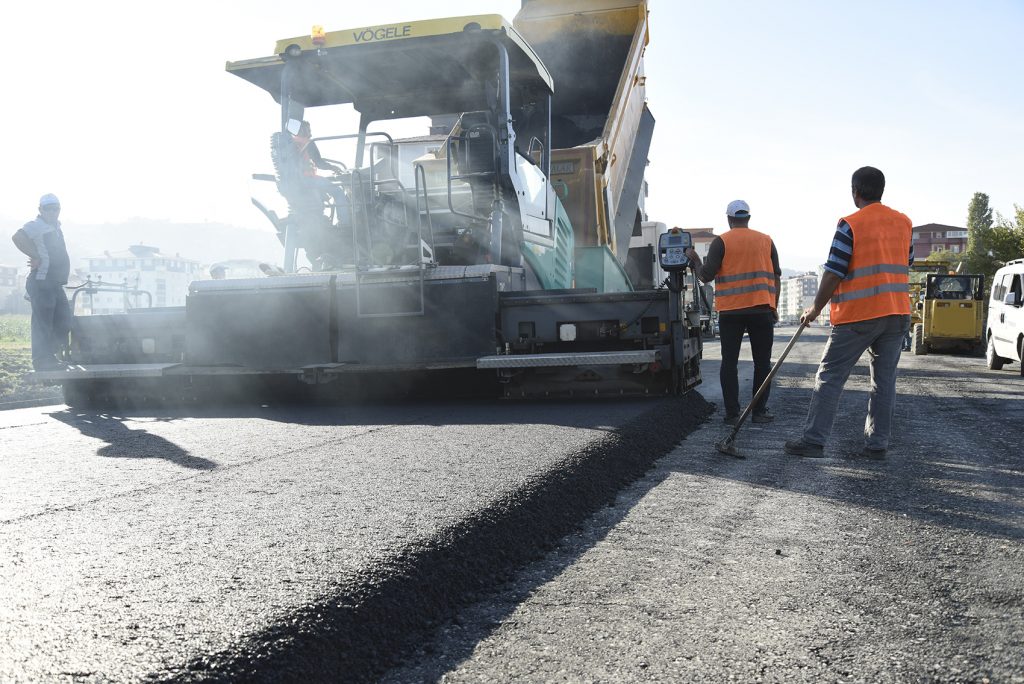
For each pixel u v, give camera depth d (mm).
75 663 1490
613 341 5973
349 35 6109
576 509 3121
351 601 1870
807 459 4352
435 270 5926
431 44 6051
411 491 2949
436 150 7102
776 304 5789
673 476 3908
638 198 10578
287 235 6551
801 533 2881
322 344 6098
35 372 6484
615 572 2467
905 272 4348
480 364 5691
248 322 6238
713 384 8586
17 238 6707
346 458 3689
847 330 4324
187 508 2744
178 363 6648
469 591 2254
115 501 2879
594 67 10445
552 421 4789
